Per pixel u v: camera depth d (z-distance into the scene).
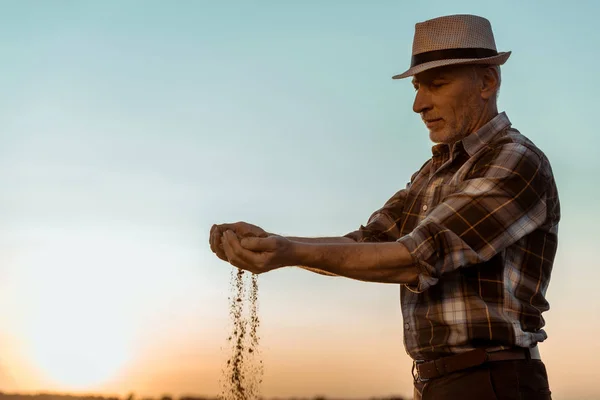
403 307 3.19
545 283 3.13
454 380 3.00
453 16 3.17
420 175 3.39
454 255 2.85
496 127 3.15
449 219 2.88
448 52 3.14
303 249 2.76
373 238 3.46
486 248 2.88
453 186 3.11
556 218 3.16
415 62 3.22
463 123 3.15
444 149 3.28
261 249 2.71
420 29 3.21
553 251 3.18
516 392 2.96
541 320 3.07
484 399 2.95
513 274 3.03
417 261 2.81
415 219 3.26
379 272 2.81
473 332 2.95
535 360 3.07
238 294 3.55
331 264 2.79
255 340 3.51
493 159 3.01
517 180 2.96
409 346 3.16
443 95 3.16
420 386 3.21
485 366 2.96
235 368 3.47
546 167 3.08
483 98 3.17
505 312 2.97
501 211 2.91
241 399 3.44
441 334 3.02
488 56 3.18
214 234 2.95
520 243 3.05
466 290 2.99
